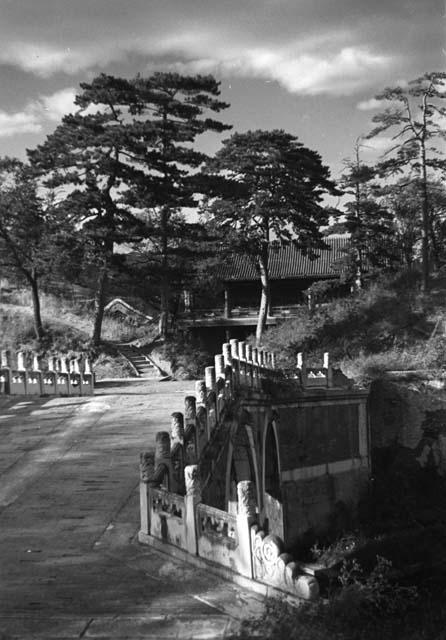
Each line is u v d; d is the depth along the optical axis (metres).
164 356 47.34
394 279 51.97
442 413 33.84
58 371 31.55
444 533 20.03
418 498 32.19
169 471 12.53
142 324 55.56
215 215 48.62
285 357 43.56
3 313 53.28
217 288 57.97
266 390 27.64
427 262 48.19
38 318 48.84
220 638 8.16
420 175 49.78
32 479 15.69
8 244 46.62
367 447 32.91
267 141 45.91
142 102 42.41
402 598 11.42
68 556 11.08
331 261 58.72
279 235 48.28
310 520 29.05
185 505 10.82
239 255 53.59
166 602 9.20
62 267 46.06
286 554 9.20
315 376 31.33
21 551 11.35
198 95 43.94
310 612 8.70
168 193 43.22
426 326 43.50
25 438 19.61
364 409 33.12
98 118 41.34
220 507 17.62
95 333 47.34
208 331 59.84
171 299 54.44
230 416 20.02
